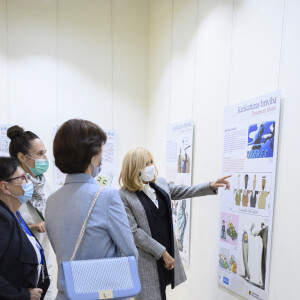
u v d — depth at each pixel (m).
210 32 2.63
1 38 3.48
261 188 1.97
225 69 2.42
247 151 2.11
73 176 1.27
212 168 2.55
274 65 1.91
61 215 1.23
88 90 3.79
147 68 4.03
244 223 2.12
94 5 3.82
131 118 3.97
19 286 1.39
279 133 1.85
